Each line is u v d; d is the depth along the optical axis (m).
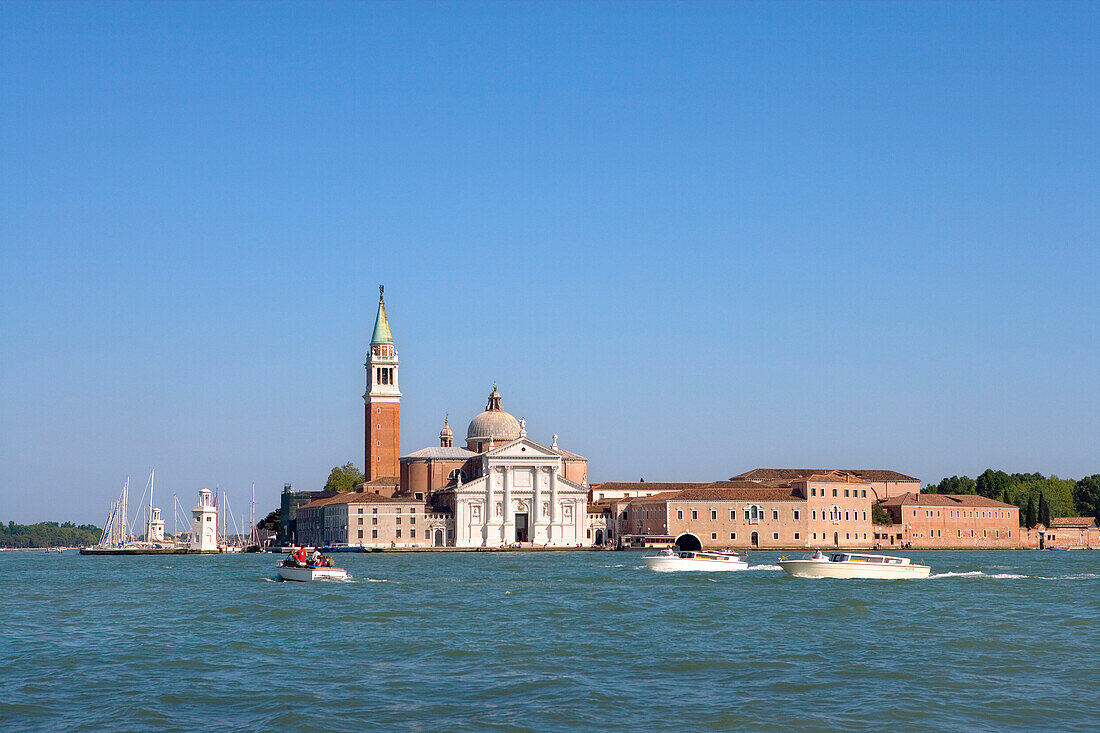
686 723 66.44
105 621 117.88
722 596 142.88
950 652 90.75
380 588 163.25
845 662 85.94
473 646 95.19
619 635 102.44
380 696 73.69
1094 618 114.94
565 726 65.88
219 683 78.62
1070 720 66.94
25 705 71.88
